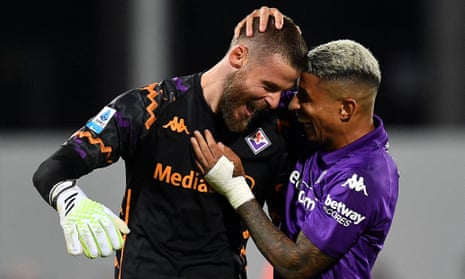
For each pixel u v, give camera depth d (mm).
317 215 10039
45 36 23766
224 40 22922
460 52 21422
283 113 10516
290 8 23391
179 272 10141
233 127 9891
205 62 22828
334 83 9898
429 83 22531
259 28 9633
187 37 22828
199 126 10016
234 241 10398
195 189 10023
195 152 9898
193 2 22828
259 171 10312
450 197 18641
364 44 23312
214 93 9953
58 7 23797
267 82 9562
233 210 10266
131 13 20234
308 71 10000
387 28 23312
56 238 18953
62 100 23484
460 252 18406
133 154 10055
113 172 19016
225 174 9922
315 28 23422
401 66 23078
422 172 18703
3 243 19000
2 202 19203
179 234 10109
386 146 10438
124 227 8852
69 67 23578
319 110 10078
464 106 21328
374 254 10422
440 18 21766
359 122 10188
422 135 20594
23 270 18812
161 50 19859
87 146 9539
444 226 18531
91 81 23484
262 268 17906
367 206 9922
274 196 10828
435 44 21875
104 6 22578
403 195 18766
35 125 23406
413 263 18406
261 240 9938
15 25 23766
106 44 22375
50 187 9086
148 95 9969
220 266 10297
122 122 9758
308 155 10594
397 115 22906
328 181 10164
